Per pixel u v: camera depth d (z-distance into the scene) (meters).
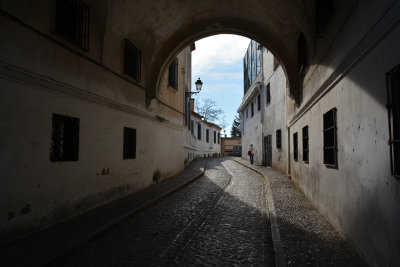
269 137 18.45
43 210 5.14
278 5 7.61
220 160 31.28
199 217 6.30
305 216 5.99
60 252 3.96
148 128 10.43
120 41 8.16
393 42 2.81
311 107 7.06
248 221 6.00
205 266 3.76
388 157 2.96
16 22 4.57
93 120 6.80
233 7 8.93
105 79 7.37
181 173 15.18
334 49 4.93
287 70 9.30
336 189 4.93
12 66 4.48
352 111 4.07
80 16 6.22
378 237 3.23
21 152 4.66
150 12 8.34
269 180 11.70
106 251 4.26
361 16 3.64
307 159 8.03
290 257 3.83
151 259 3.97
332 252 3.99
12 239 4.46
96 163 6.91
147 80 10.16
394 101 2.85
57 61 5.52
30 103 4.85
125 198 8.09
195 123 29.80
